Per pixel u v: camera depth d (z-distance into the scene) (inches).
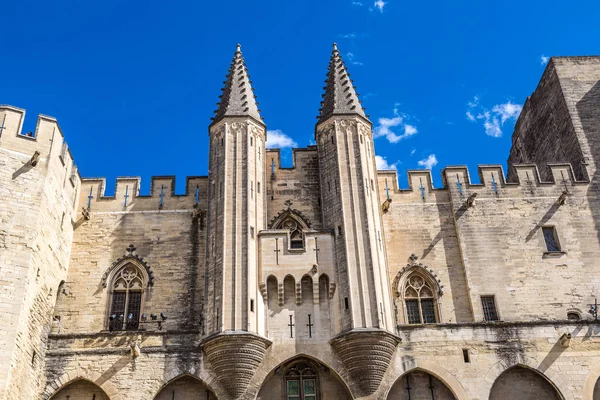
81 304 1529.3
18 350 1247.5
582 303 1558.8
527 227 1652.3
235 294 1407.5
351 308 1397.6
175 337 1407.5
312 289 1460.4
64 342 1396.4
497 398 1376.7
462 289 1584.6
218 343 1352.1
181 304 1539.1
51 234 1445.6
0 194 1346.0
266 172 1717.5
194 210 1624.0
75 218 1626.5
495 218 1663.4
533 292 1568.7
